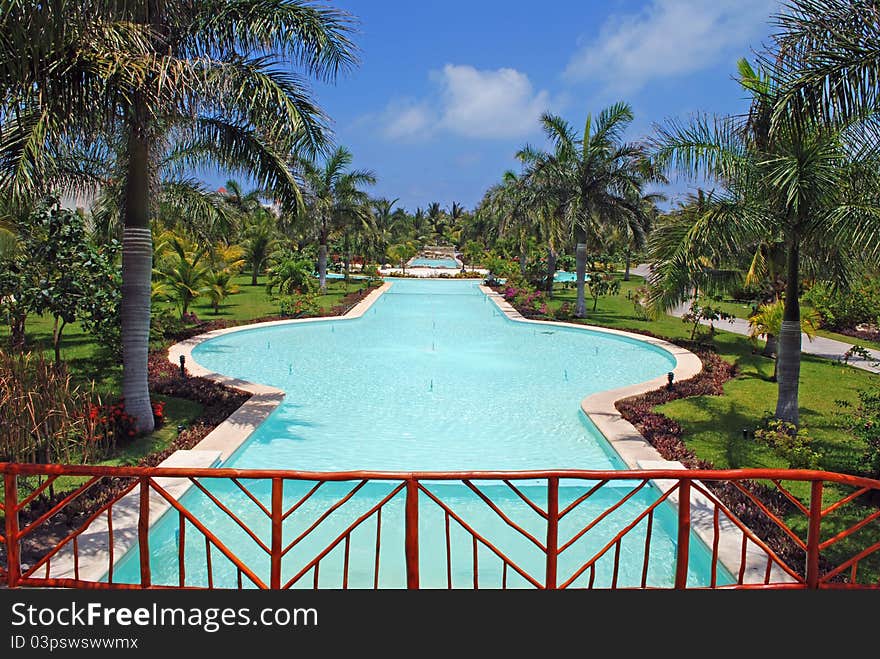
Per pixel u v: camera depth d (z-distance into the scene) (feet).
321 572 14.88
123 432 23.43
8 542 10.50
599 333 57.62
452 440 26.66
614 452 23.91
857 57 18.48
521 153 64.80
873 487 10.27
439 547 16.10
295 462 23.53
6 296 32.01
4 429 18.85
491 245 142.20
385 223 165.78
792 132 21.59
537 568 15.23
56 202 30.07
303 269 72.28
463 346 51.39
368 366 42.52
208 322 57.98
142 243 24.22
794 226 23.24
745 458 22.67
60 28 15.11
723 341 51.49
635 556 15.92
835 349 46.78
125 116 20.90
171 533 16.74
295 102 25.18
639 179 60.44
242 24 24.04
